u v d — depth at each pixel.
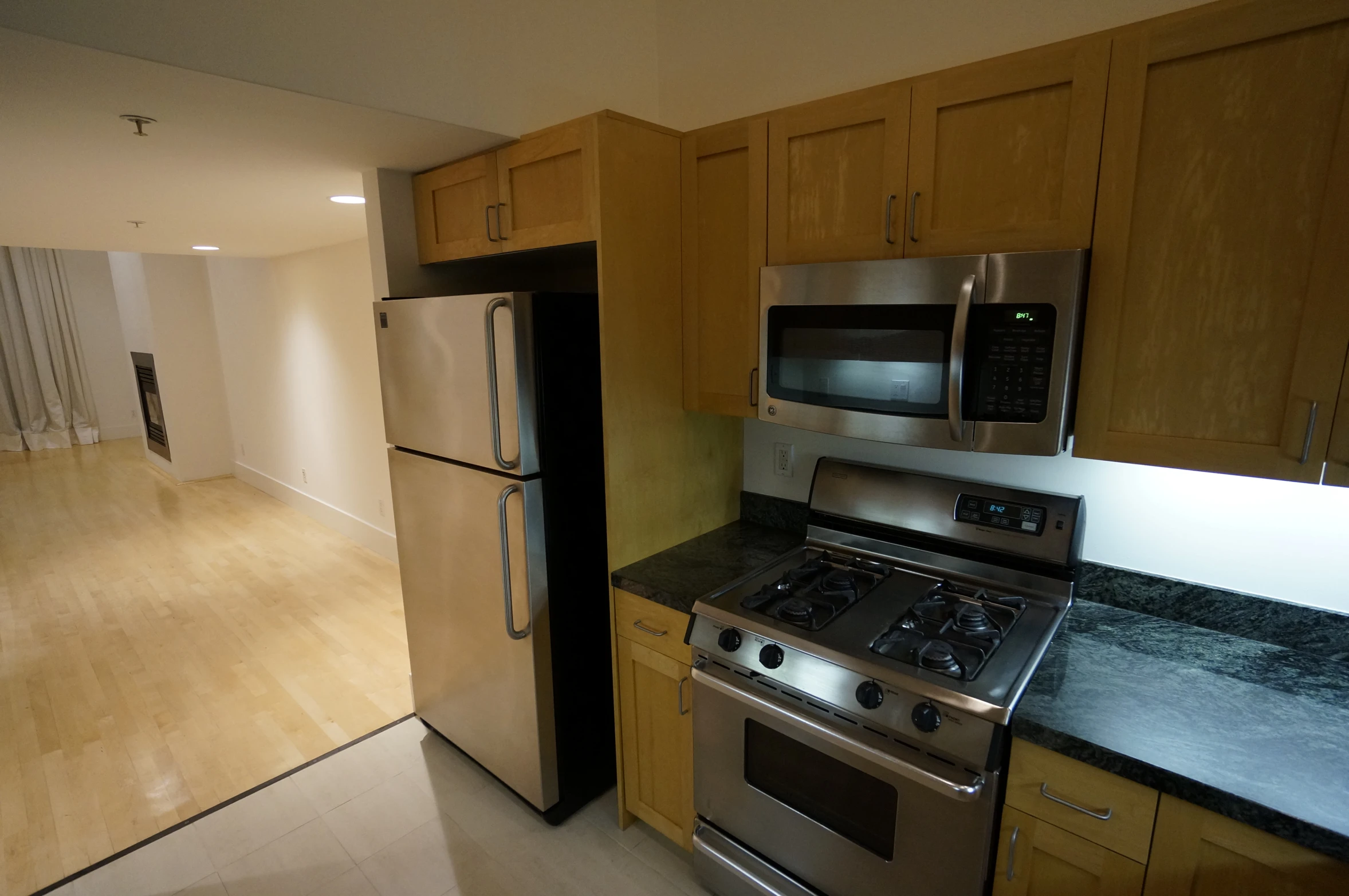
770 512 2.29
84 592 4.04
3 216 2.76
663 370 1.98
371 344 4.18
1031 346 1.32
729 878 1.78
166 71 1.38
